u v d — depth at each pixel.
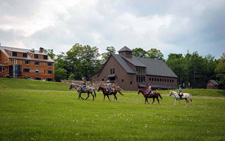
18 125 12.58
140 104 27.64
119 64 77.75
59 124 13.26
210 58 111.56
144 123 14.79
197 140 11.04
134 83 77.25
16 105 20.16
